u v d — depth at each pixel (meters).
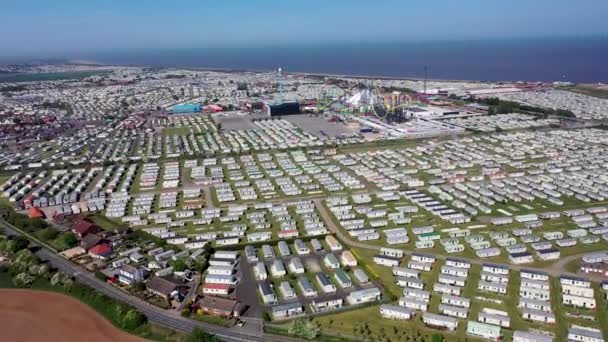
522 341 102.50
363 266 140.88
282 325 111.31
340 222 175.75
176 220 184.12
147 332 111.19
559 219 172.12
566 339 103.44
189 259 143.75
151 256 151.12
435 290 126.31
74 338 110.44
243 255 152.12
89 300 125.75
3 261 152.25
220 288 127.62
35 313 121.69
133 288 130.12
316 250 153.25
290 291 125.38
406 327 110.12
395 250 148.25
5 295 131.25
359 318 114.31
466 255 146.62
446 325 109.12
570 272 133.12
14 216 187.12
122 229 174.25
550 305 116.12
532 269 135.75
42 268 139.50
